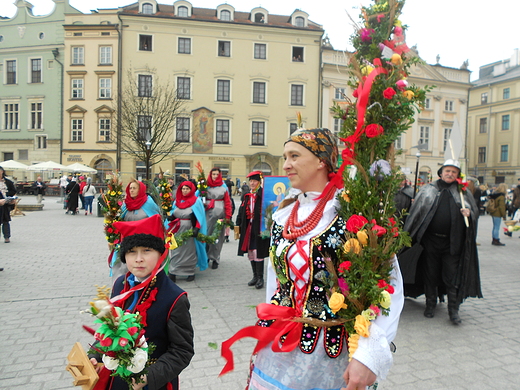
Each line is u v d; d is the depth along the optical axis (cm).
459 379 311
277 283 173
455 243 427
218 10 3272
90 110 3212
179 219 610
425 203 443
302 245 156
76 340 381
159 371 167
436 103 3459
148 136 2045
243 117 3256
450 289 437
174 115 2361
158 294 182
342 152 161
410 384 303
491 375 318
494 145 4438
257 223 560
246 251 592
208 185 741
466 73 3541
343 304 144
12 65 3425
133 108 2262
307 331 151
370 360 133
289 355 152
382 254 142
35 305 484
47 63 3334
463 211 418
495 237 997
